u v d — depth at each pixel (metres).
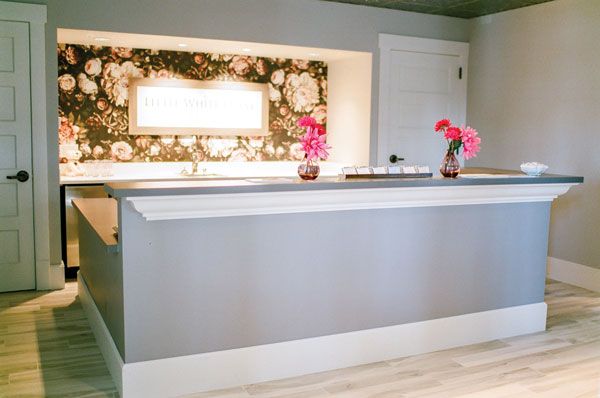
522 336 3.73
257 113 5.92
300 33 5.15
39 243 4.53
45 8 4.34
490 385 2.97
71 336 3.57
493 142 5.77
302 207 2.94
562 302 4.50
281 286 2.99
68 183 4.72
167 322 2.76
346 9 5.32
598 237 4.79
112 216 3.54
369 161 5.62
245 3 4.92
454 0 5.13
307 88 6.17
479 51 5.89
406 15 5.61
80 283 4.21
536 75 5.25
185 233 2.75
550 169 5.17
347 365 3.18
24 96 4.39
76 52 5.19
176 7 4.70
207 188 2.63
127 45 5.23
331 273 3.11
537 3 5.19
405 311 3.35
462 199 3.40
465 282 3.54
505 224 3.66
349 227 3.13
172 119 5.57
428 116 5.89
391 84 5.64
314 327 3.10
